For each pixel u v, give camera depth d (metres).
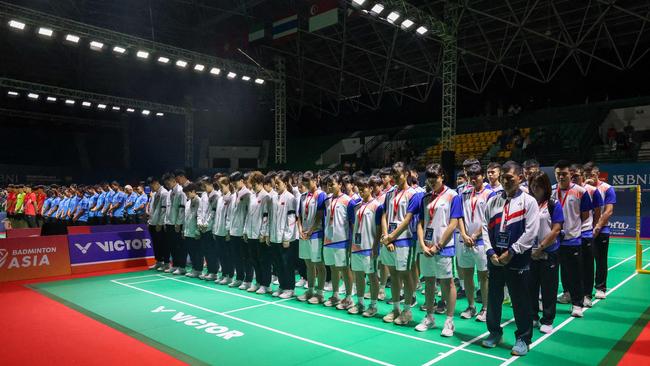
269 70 22.94
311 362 4.71
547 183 5.32
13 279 9.27
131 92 28.56
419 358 4.81
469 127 25.70
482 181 6.45
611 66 21.55
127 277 9.75
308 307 7.07
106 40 16.55
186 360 4.78
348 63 24.81
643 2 16.75
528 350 5.00
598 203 6.96
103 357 4.89
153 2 21.61
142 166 31.38
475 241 6.19
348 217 6.83
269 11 21.36
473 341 5.38
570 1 17.20
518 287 4.86
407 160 24.67
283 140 23.38
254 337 5.55
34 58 24.36
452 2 17.44
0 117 27.92
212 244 9.30
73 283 9.05
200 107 29.56
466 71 24.59
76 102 24.09
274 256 7.77
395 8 14.83
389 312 6.72
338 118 31.55
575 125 22.14
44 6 20.75
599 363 4.64
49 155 29.98
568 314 6.52
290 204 7.60
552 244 5.56
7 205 18.02
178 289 8.45
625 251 13.44
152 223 10.37
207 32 23.98
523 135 23.09
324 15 17.23
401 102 28.31
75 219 15.52
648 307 6.92
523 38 20.31
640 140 20.84
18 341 5.43
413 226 5.99
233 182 8.46
